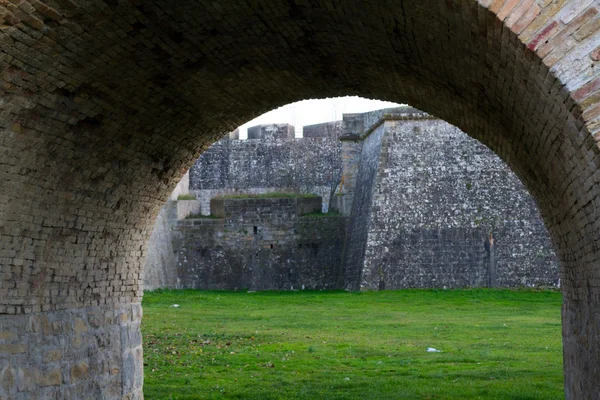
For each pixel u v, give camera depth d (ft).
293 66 34.42
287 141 150.51
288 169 149.69
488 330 71.10
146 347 60.18
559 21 17.99
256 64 33.50
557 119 20.42
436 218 106.42
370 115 120.47
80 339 34.47
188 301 98.22
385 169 107.96
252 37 30.19
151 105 32.91
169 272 116.67
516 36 18.34
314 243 120.98
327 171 149.18
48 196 30.66
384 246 105.70
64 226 32.42
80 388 34.17
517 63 20.08
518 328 72.28
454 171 107.55
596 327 25.79
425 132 108.78
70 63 26.40
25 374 30.12
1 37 23.08
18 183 28.45
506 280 104.78
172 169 40.09
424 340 65.05
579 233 25.50
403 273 105.29
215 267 119.96
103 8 24.52
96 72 27.91
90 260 35.37
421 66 29.40
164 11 26.32
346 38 29.58
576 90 17.94
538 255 104.94
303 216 121.60
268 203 121.49
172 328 71.36
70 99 28.25
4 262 28.91
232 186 149.69
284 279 119.96
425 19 22.90
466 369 50.65
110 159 33.68
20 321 30.12
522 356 56.03
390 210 106.73
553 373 48.52
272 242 120.88
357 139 125.80
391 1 22.82
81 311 34.86
